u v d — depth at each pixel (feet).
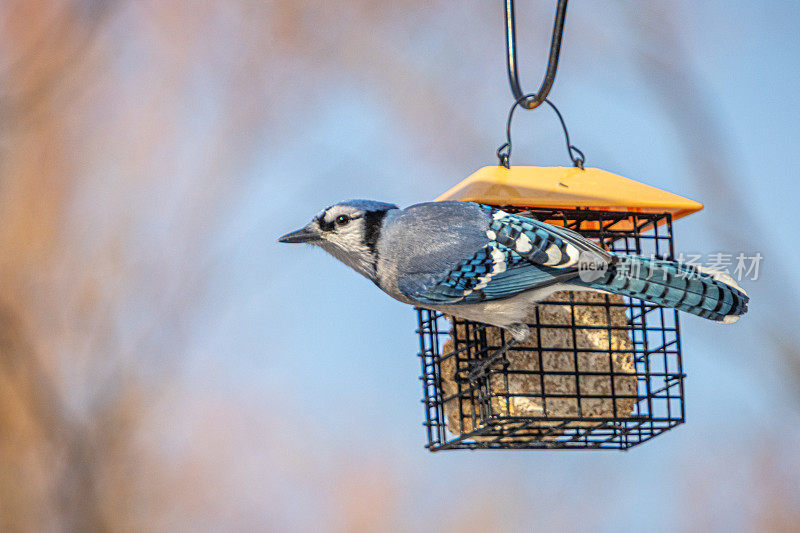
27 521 55.67
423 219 38.14
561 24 36.45
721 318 36.11
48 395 56.65
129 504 56.18
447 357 40.34
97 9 59.26
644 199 37.50
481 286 37.04
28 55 59.06
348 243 38.58
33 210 59.00
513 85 38.17
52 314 57.88
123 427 56.80
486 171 38.73
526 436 40.22
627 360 39.86
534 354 39.27
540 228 36.70
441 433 41.42
